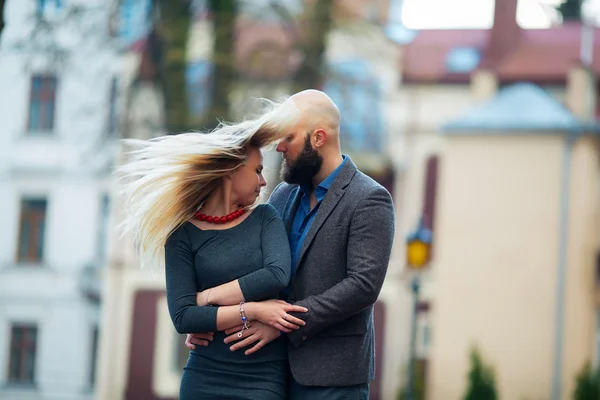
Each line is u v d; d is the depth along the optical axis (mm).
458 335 23406
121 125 21469
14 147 27016
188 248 5109
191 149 5090
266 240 5117
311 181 5262
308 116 5141
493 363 23219
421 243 15039
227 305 5016
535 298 23297
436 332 23469
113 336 24922
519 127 23547
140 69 21625
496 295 23406
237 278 5059
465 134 23812
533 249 23375
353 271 5004
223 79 20328
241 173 5152
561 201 23312
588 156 23297
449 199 23781
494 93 23938
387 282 23641
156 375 24688
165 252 5145
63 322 26781
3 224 27031
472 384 22938
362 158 23594
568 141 23344
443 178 23828
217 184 5168
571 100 23859
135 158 5191
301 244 5184
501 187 23578
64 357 26719
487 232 23562
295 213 5359
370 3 23938
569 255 23219
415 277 15094
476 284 23500
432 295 23625
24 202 27094
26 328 27031
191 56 21641
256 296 5008
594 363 23000
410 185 23938
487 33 24750
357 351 5098
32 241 27047
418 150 23953
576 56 24234
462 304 23500
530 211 23453
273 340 5129
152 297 24844
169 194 5102
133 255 24953
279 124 5121
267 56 20672
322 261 5090
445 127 23859
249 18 21172
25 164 26984
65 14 20156
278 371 5121
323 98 5199
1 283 27047
